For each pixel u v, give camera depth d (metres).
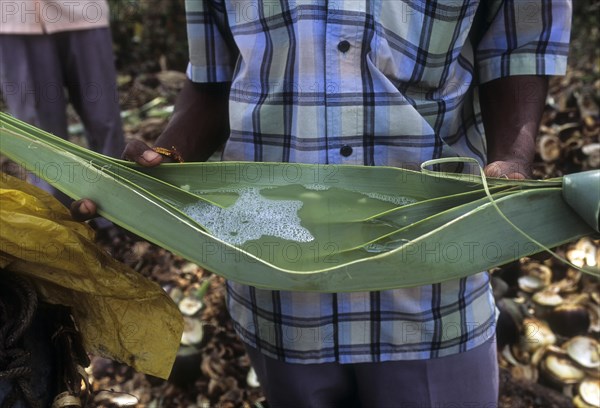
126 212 0.75
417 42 0.84
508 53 0.88
